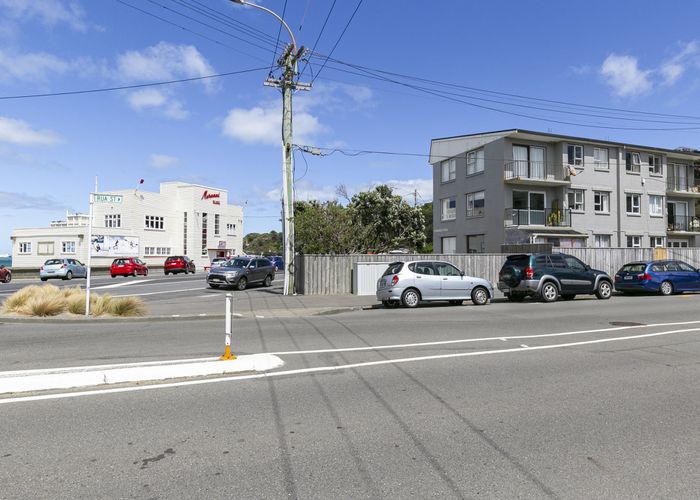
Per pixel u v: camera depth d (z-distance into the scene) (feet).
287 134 63.67
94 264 155.63
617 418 15.83
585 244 104.32
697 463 12.48
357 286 65.41
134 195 168.55
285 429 14.83
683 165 123.44
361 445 13.64
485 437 14.23
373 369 22.45
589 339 30.63
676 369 22.48
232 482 11.46
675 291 64.34
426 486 11.28
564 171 102.12
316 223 84.43
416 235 145.69
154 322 40.14
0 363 23.61
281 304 53.83
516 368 22.74
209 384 19.81
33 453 13.03
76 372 20.59
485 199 103.65
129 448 13.38
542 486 11.28
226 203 205.46
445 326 36.47
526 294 58.65
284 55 61.82
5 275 98.53
